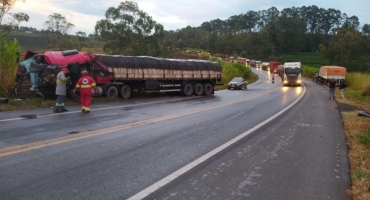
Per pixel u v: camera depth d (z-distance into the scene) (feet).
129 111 48.57
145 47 236.22
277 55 467.11
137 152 24.72
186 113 48.06
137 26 234.58
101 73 62.75
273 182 19.26
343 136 34.32
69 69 57.26
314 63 375.45
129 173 19.86
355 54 279.49
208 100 72.64
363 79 144.66
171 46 341.62
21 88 55.42
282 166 22.57
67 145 25.81
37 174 18.99
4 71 54.34
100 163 21.58
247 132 34.35
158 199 16.17
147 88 74.18
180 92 85.76
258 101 72.64
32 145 25.29
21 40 283.38
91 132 31.14
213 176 19.93
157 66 76.13
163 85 78.74
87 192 16.67
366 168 22.36
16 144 25.52
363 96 104.17
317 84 174.40
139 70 71.67
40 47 257.14
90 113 44.60
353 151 27.66
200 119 42.60
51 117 39.60
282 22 504.02
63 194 16.30
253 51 476.95
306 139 32.07
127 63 69.21
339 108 63.98
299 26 519.19
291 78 156.04
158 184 18.16
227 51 484.74
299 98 85.56
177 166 21.61
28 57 58.70
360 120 46.50
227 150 26.37
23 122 35.53
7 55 55.36
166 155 24.21
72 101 56.34
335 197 17.24
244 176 20.16
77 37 242.58
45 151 23.84
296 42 497.05
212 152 25.50
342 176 20.77
